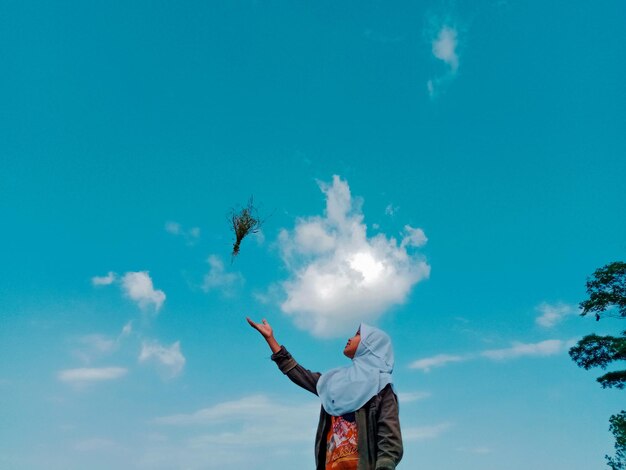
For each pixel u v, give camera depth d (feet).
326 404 12.07
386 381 11.73
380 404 11.66
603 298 76.02
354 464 11.43
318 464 12.19
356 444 11.53
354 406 11.59
